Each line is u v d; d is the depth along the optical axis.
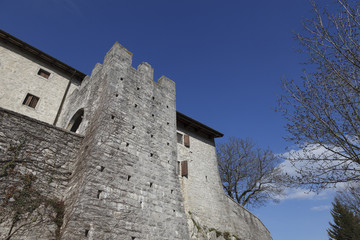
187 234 9.80
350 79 7.29
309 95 7.82
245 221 18.81
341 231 35.25
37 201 7.59
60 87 16.86
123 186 8.77
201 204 16.09
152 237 8.50
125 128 10.43
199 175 17.67
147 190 9.55
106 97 10.50
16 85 14.77
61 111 16.09
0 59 14.71
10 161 7.73
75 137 9.96
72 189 8.15
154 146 11.30
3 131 8.08
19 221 6.90
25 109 14.56
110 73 11.44
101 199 7.82
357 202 27.59
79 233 6.72
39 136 8.86
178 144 17.78
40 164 8.41
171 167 11.46
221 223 16.38
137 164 9.90
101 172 8.39
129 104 11.41
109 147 9.24
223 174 25.92
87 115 11.21
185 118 18.73
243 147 26.95
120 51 12.73
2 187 7.19
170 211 9.86
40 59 16.62
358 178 7.05
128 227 7.98
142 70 13.58
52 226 7.23
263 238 19.97
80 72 17.77
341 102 7.27
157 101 13.37
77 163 9.12
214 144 21.44
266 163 25.06
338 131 7.25
